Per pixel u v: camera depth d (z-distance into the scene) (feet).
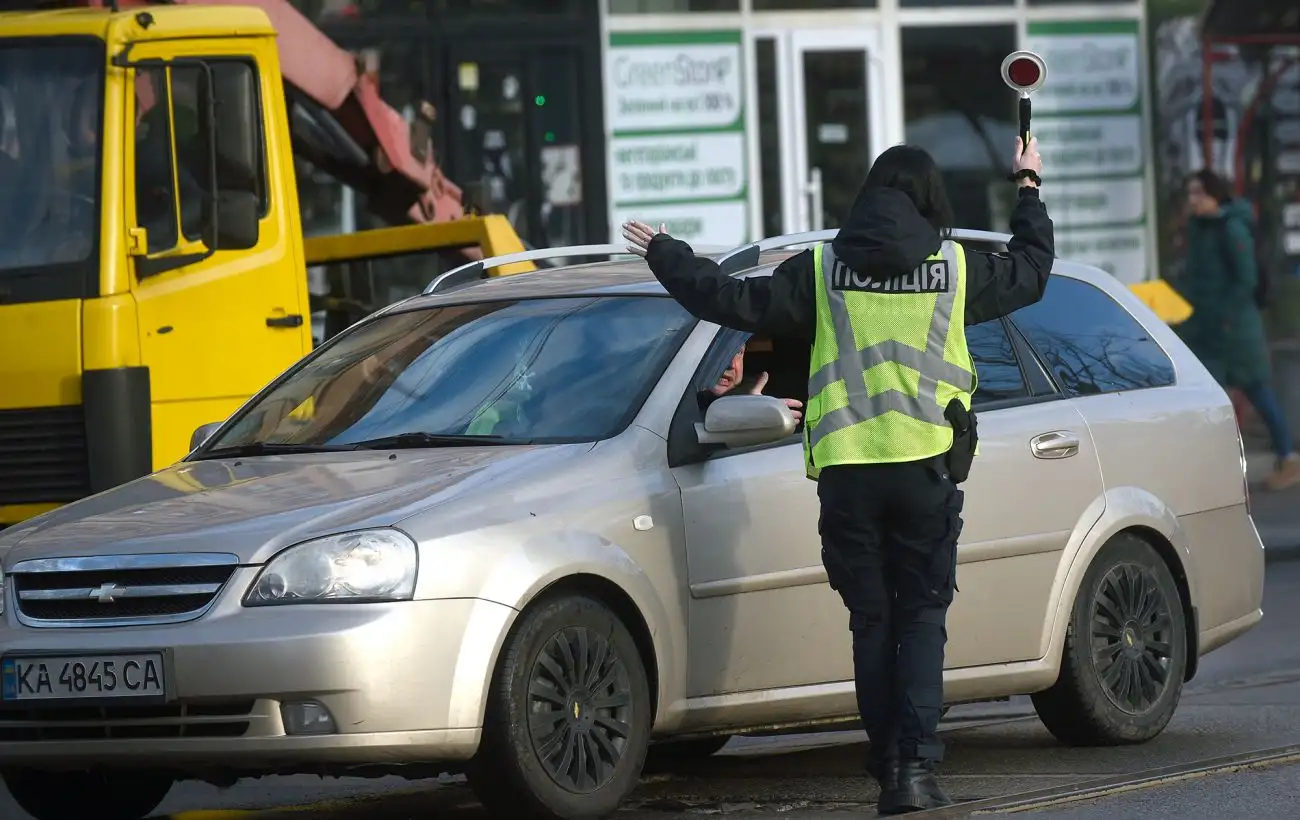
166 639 69.21
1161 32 215.92
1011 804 75.15
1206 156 216.33
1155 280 216.33
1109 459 89.56
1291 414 213.46
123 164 109.19
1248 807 74.02
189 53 112.47
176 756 69.62
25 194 109.09
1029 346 89.92
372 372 85.10
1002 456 85.46
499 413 79.36
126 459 107.04
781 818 75.92
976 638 84.33
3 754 72.33
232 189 113.19
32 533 75.36
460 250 137.18
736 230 206.59
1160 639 91.25
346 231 164.45
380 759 68.28
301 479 76.07
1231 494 95.35
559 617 71.97
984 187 213.87
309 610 68.64
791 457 79.82
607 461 75.46
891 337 71.20
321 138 145.07
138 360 108.06
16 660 71.36
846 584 72.54
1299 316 215.31
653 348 80.07
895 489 71.26
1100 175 215.10
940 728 100.22
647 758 94.89
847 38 209.36
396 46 193.36
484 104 196.54
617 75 201.57
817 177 208.95
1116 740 89.71
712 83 205.05
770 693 79.05
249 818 83.61
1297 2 216.33
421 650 68.54
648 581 74.64
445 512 70.74
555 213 199.11
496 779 70.59
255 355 113.50
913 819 70.69
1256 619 96.94
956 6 212.23
